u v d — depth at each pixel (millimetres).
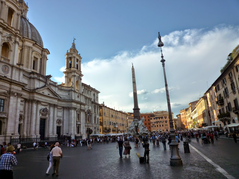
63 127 46312
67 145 34719
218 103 42344
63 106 47219
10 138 27688
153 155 15391
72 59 53750
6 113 28016
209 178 7355
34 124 37125
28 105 37031
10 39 30594
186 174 8133
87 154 19062
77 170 10328
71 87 50281
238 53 31047
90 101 60531
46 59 48062
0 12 29359
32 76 38688
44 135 40312
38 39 46219
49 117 41906
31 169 11141
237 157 12062
